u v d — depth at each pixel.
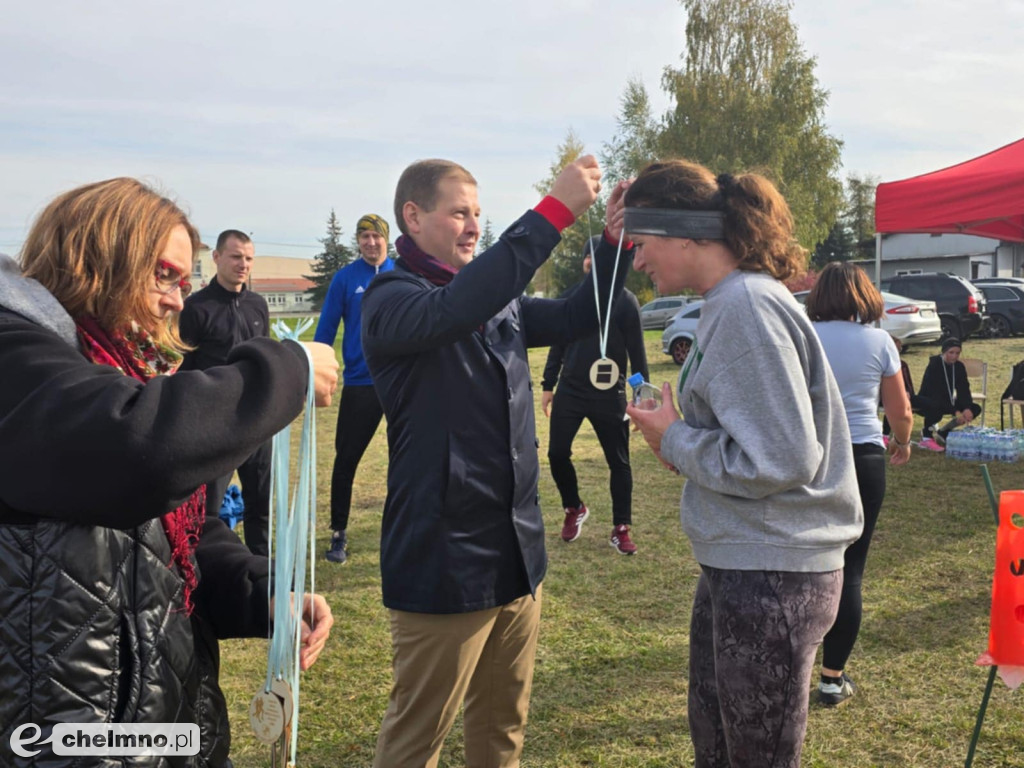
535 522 1.97
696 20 33.28
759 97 32.81
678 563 4.55
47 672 0.99
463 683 1.91
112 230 1.09
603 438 4.70
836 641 2.95
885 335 2.96
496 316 1.96
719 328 1.62
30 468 0.94
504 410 1.89
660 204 1.74
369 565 4.60
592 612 3.88
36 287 1.05
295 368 1.10
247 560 1.38
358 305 4.49
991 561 4.48
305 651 1.35
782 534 1.64
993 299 18.67
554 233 1.70
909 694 3.05
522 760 2.67
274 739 1.25
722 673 1.71
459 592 1.83
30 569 0.99
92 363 1.06
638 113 37.84
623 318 4.55
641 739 2.79
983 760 2.61
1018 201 6.11
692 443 1.67
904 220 6.78
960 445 7.33
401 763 1.91
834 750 2.69
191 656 1.16
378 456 7.98
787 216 1.74
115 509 0.95
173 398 0.97
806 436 1.56
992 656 2.02
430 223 1.94
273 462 1.27
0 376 0.98
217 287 4.36
